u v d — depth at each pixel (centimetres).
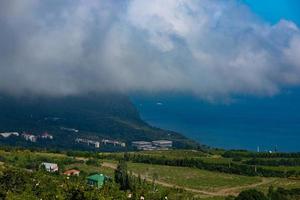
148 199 9331
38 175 11206
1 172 10594
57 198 8150
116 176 18188
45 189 9831
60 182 10562
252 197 18562
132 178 19112
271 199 19812
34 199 8988
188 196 17662
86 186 8862
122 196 8919
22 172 10900
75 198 8188
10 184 10256
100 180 18138
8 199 8831
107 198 8281
